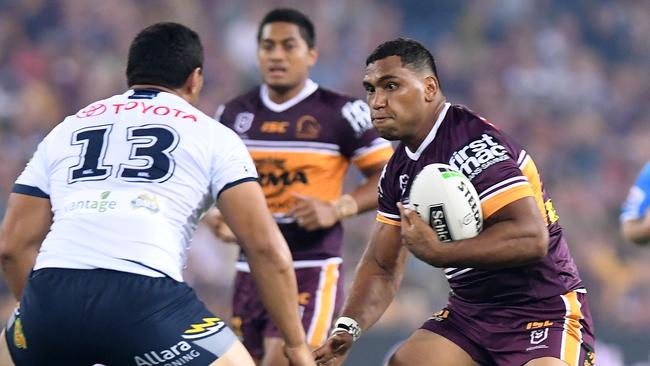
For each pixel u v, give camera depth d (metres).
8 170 40.41
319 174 20.73
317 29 54.53
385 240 16.14
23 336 13.34
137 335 12.94
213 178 13.77
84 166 13.73
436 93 15.38
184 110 14.10
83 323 12.96
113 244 13.21
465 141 15.03
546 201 15.57
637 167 49.78
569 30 58.59
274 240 13.58
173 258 13.43
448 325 16.05
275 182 20.73
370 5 57.12
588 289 41.59
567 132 51.50
